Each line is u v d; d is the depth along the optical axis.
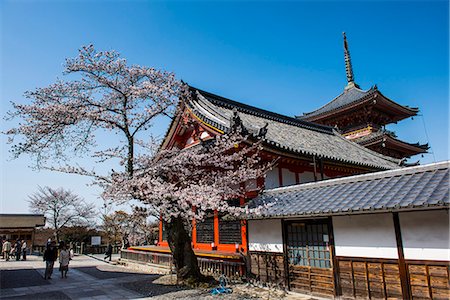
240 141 14.69
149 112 15.12
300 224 12.12
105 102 15.02
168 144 21.25
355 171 21.70
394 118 40.66
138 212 14.47
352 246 10.33
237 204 15.92
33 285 15.38
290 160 17.20
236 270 14.36
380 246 9.63
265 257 13.33
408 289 8.84
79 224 50.41
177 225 14.15
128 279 16.53
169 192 13.12
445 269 8.26
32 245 45.84
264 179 15.91
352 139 37.25
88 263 25.81
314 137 26.33
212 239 17.25
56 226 47.31
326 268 11.06
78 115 14.02
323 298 10.95
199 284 13.22
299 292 11.80
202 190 13.22
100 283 15.55
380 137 32.59
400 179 10.29
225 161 15.59
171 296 11.79
